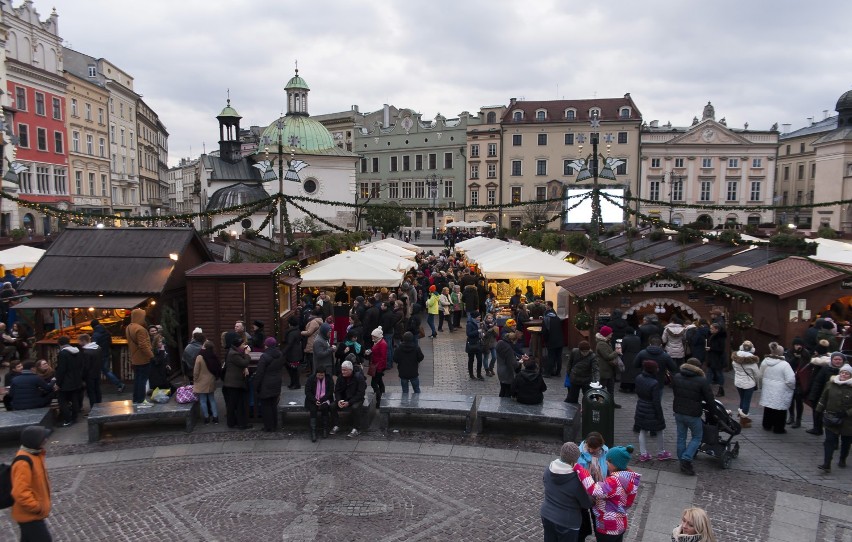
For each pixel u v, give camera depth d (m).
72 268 15.16
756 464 10.32
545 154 78.25
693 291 16.00
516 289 22.94
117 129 67.38
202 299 15.53
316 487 9.52
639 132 75.44
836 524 8.38
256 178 54.53
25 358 17.09
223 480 9.80
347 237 31.69
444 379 15.83
